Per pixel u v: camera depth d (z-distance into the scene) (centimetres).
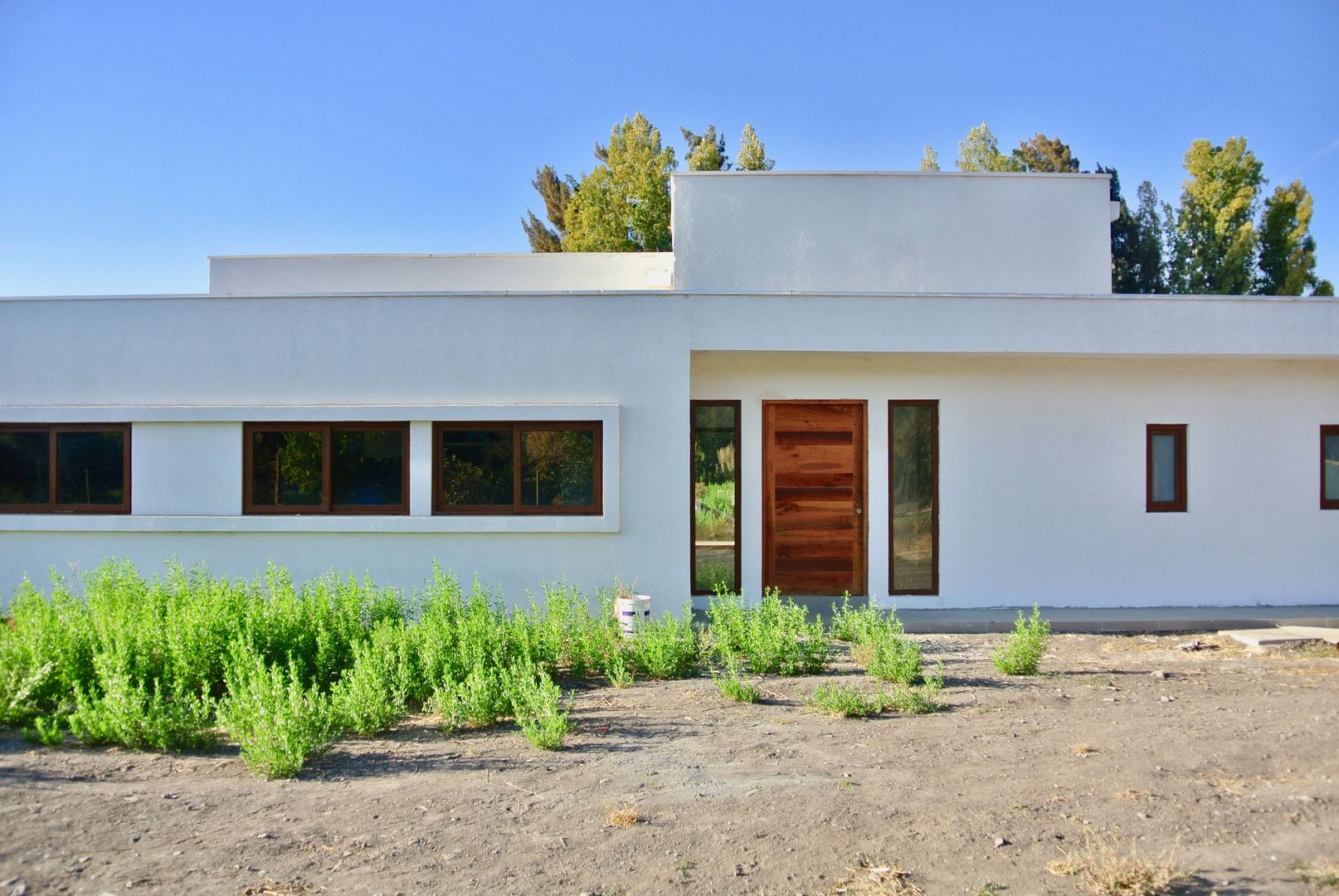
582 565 1086
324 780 532
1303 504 1197
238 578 981
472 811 484
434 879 406
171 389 1098
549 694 645
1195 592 1189
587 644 833
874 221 1276
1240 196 3741
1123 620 1094
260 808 482
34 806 473
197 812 474
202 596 813
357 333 1095
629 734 634
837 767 560
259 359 1095
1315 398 1199
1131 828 463
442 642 767
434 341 1094
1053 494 1188
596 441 1091
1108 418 1189
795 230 1271
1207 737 615
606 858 429
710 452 1197
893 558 1190
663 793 513
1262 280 3781
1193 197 3831
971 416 1188
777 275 1268
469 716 659
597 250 3728
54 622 709
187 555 1088
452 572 1083
